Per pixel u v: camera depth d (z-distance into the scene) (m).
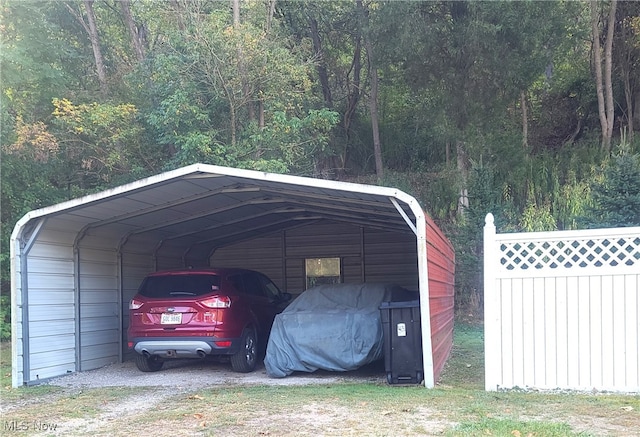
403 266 16.00
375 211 10.96
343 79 24.00
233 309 9.38
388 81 19.44
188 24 16.69
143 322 9.28
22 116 16.77
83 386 8.65
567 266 7.57
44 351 9.14
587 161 17.86
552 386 7.25
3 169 15.27
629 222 11.72
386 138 23.81
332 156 23.23
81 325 10.08
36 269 9.09
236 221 13.20
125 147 17.06
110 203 9.24
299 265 16.55
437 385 7.89
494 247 7.52
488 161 17.02
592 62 21.77
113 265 11.21
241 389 7.85
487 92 16.50
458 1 15.91
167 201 10.00
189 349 9.06
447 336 10.65
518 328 7.39
